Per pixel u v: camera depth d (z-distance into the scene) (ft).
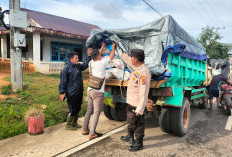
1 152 11.06
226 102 21.50
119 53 15.47
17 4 23.22
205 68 22.99
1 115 15.53
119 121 17.61
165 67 12.64
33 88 25.09
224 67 27.40
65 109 19.30
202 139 14.08
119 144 12.69
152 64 13.15
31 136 13.46
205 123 18.34
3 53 48.57
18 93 22.49
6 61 46.73
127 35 15.28
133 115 11.53
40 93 23.20
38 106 18.79
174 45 13.29
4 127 13.85
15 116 15.78
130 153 11.51
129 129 12.46
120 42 15.35
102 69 12.96
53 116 17.40
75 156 10.99
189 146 12.75
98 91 12.96
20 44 22.77
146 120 18.93
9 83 26.14
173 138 14.16
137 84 11.19
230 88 21.88
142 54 11.00
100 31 15.44
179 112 13.87
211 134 15.20
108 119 18.17
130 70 14.21
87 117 13.73
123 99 14.65
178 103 13.21
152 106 13.20
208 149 12.37
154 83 12.80
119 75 13.98
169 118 14.15
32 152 11.16
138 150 11.89
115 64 14.30
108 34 15.70
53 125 15.97
